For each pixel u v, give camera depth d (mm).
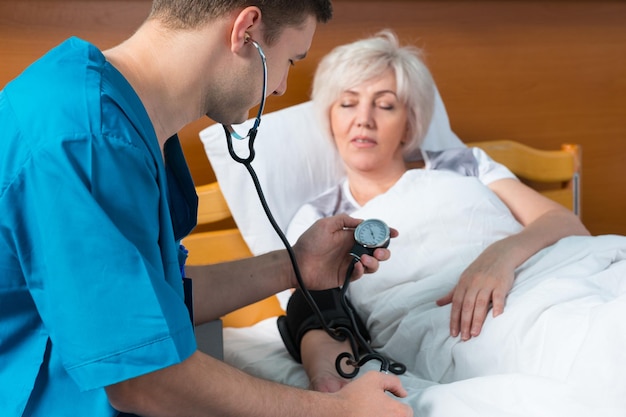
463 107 2320
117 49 983
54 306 807
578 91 2482
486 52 2324
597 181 2572
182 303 854
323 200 1878
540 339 1267
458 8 2266
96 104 851
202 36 960
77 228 801
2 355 917
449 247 1663
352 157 1836
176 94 973
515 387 1079
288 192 1885
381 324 1564
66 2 1768
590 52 2479
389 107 1820
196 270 1311
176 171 1129
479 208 1710
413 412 1094
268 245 1854
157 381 830
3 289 874
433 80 2068
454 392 1109
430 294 1553
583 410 1026
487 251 1543
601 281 1389
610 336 1085
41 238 813
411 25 2213
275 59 1018
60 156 816
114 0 1827
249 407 899
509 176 1920
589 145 2535
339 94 1835
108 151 834
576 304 1278
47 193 810
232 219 2021
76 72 884
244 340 1736
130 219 839
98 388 834
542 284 1368
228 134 1112
